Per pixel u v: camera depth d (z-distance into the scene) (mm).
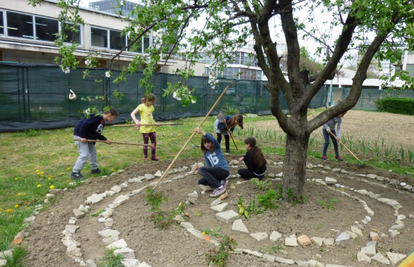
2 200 4383
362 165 6828
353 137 11086
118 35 19391
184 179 5520
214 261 2953
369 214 4281
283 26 4340
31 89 9672
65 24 4320
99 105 11242
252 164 5270
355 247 3439
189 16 3574
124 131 10383
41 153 7160
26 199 4461
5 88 9164
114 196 4785
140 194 4723
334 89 29891
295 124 4234
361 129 13422
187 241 3379
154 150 6922
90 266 2926
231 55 5551
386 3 2867
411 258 2770
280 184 5062
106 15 18484
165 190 4895
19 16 15422
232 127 7707
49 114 10148
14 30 15383
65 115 10531
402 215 4324
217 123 7699
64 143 8289
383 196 5195
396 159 7816
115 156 7160
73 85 10602
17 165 6113
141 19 3203
